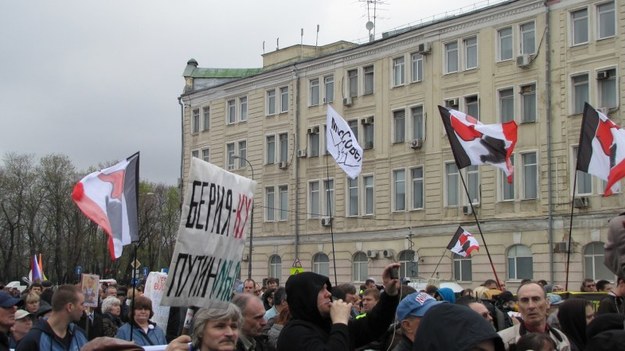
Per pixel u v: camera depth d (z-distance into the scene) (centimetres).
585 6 3372
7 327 808
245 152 5062
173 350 488
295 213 4659
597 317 579
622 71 3238
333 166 4466
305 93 4662
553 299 1207
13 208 7206
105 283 2253
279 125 4809
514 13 3619
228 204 649
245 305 680
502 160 1584
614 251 436
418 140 3962
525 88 3572
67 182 7188
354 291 1012
